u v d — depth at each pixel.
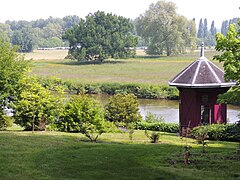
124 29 94.56
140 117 26.75
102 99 47.88
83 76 64.62
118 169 10.91
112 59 97.94
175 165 11.51
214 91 20.95
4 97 20.38
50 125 20.11
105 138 17.50
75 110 19.44
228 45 14.45
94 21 92.81
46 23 184.25
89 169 10.88
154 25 95.00
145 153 13.09
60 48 147.62
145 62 88.06
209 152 13.80
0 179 9.73
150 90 50.81
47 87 20.73
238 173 10.62
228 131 18.72
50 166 11.09
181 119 21.69
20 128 21.75
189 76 21.23
